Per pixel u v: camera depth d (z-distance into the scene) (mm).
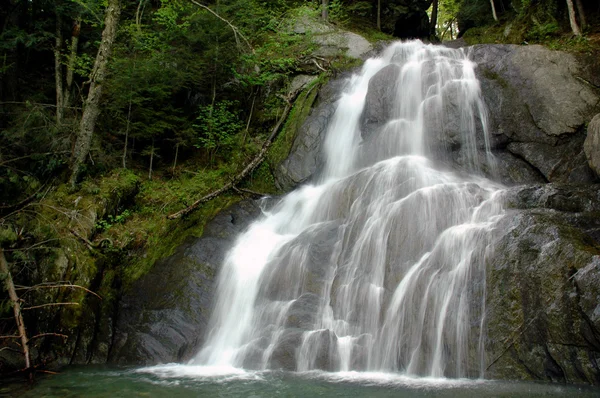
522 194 7750
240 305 8328
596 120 8352
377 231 7934
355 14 22578
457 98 10625
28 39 14211
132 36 14422
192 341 8125
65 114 13898
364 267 7734
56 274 8672
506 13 19953
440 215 7641
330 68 14484
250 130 13930
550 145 9773
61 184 10727
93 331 8414
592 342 5375
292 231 9930
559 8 15984
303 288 7996
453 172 9859
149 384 6316
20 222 9086
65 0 14477
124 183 11219
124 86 12742
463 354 6199
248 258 9102
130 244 9992
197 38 13750
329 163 11891
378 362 6742
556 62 10461
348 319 7320
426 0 22984
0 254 7789
